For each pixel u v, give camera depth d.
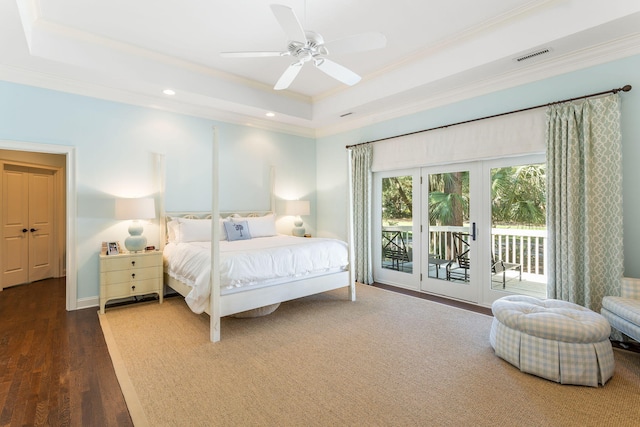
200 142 4.52
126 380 2.11
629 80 2.71
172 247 3.90
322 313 3.49
